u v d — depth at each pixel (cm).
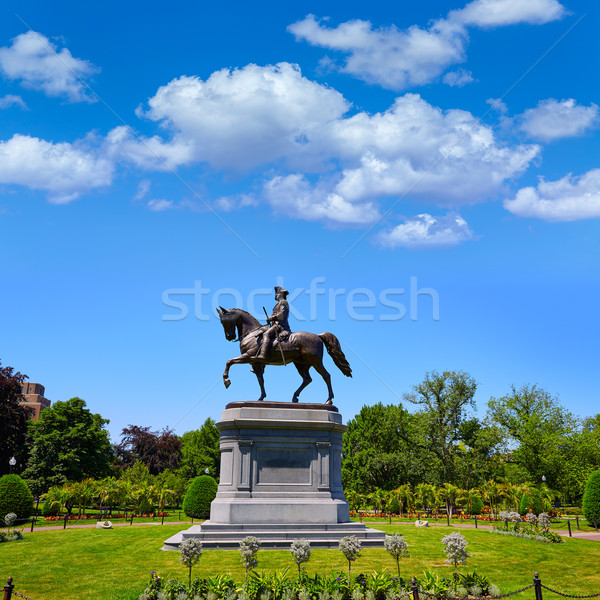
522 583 1302
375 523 3086
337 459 1859
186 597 1104
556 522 3612
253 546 1179
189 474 6322
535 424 5053
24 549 1778
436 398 5022
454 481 4916
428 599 1084
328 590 1124
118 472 5822
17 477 3000
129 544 1805
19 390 4894
